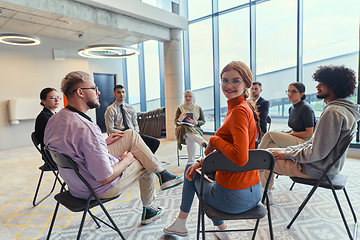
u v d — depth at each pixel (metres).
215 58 6.34
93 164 1.37
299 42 4.74
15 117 6.20
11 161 4.68
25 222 2.20
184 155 4.82
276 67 5.26
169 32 6.33
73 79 1.45
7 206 2.56
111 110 3.52
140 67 8.90
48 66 6.89
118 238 1.88
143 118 7.29
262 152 1.26
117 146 1.81
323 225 1.99
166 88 6.61
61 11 4.32
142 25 5.67
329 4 4.38
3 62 6.16
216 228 1.92
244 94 1.33
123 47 5.46
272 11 5.17
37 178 3.54
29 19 5.04
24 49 6.46
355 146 4.15
